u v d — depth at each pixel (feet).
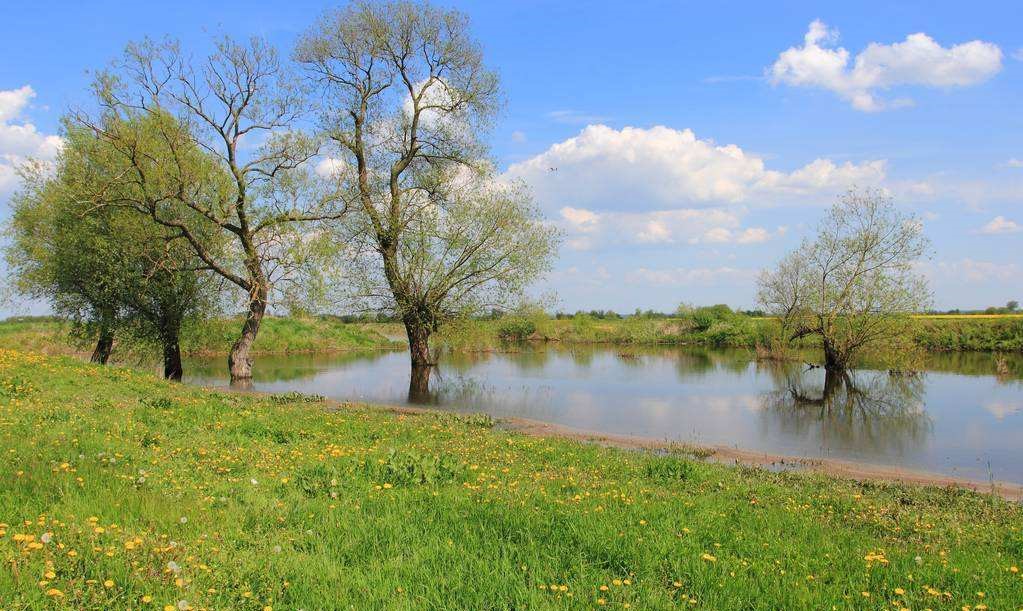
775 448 53.78
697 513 25.79
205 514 21.27
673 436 58.85
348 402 73.36
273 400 69.00
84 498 20.88
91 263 82.79
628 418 68.49
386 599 16.02
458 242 97.25
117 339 94.07
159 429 38.50
